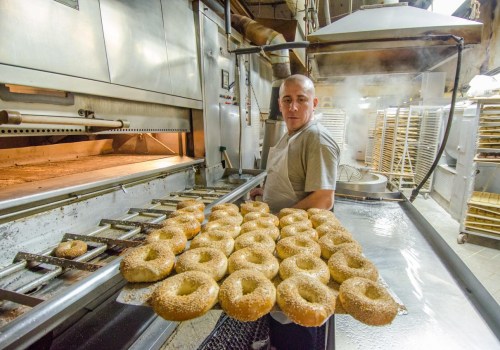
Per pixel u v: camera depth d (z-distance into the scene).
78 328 1.16
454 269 1.34
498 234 3.14
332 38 2.11
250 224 1.26
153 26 1.86
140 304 0.76
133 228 1.43
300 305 0.74
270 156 2.06
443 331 0.95
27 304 0.80
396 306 0.75
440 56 2.53
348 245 1.06
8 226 1.07
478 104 3.23
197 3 2.39
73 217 1.35
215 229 1.20
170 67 2.06
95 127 1.46
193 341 1.34
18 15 1.06
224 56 3.06
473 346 0.89
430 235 1.77
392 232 1.88
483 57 5.26
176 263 0.94
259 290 0.79
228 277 0.87
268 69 5.14
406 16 2.11
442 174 4.67
